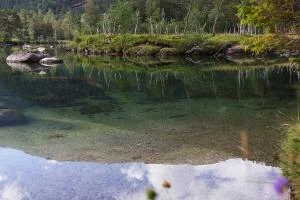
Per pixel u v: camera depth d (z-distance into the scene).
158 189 8.77
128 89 26.92
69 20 135.12
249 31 72.94
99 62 54.62
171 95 23.38
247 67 40.50
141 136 13.61
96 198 8.53
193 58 58.12
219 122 15.41
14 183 9.55
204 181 9.21
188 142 12.69
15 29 123.19
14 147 12.60
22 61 53.31
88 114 17.89
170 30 88.81
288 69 36.56
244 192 8.41
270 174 9.38
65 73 39.41
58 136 13.86
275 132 13.20
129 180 9.48
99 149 12.18
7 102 21.48
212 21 89.88
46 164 10.89
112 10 101.94
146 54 66.50
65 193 8.87
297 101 19.27
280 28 11.75
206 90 24.92
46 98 22.98
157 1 106.06
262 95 21.78
